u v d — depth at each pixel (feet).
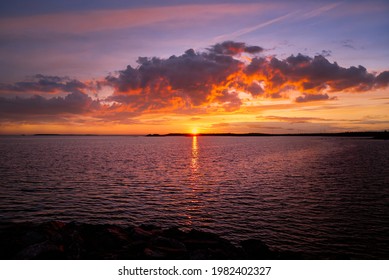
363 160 274.98
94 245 48.34
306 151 436.35
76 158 313.53
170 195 125.70
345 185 143.95
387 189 132.57
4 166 227.81
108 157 334.03
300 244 69.31
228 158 325.42
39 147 597.52
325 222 85.46
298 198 117.08
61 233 50.47
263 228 81.30
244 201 113.50
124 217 93.71
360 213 94.22
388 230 78.13
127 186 147.23
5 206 104.63
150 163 266.36
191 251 48.78
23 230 51.78
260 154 387.14
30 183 152.35
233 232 78.79
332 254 63.31
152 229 63.62
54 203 110.11
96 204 109.40
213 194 127.65
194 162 278.26
